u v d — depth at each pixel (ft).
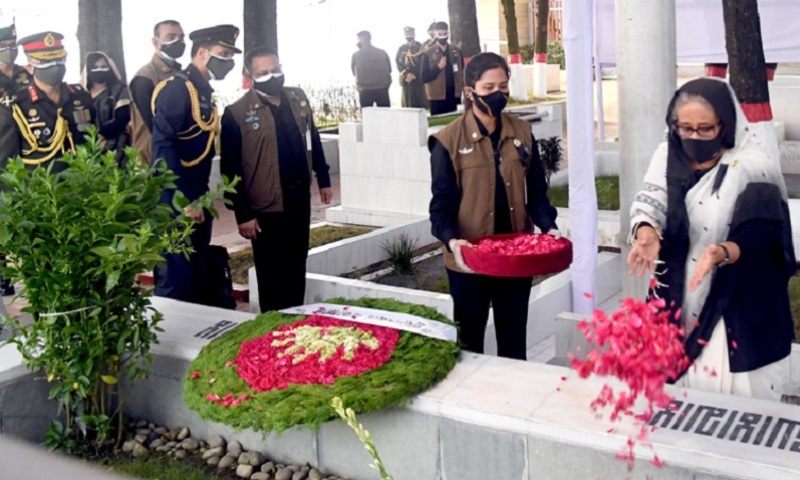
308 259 25.84
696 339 12.12
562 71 88.02
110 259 13.70
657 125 17.69
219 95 62.64
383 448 13.41
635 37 17.53
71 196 14.12
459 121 15.90
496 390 13.05
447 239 15.37
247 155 20.99
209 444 15.26
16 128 23.04
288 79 72.84
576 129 19.01
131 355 14.84
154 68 22.29
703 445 10.98
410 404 13.02
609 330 9.89
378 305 16.28
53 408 15.66
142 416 16.05
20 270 14.01
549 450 11.95
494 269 14.44
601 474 11.62
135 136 24.36
